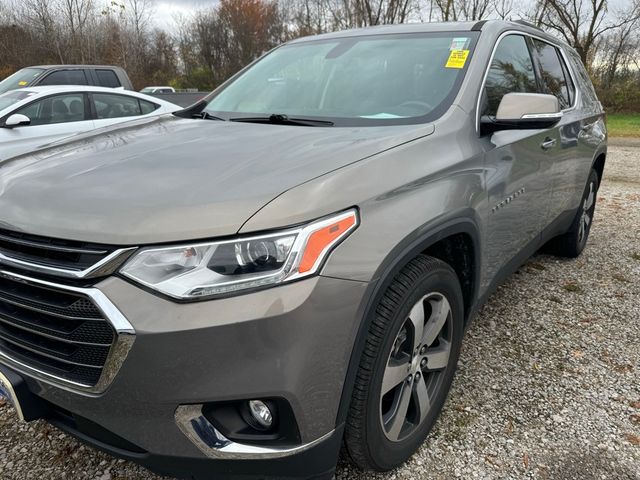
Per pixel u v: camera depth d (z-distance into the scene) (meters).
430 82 2.51
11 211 1.69
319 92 2.73
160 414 1.48
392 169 1.82
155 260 1.44
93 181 1.74
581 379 2.67
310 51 3.12
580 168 3.78
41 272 1.54
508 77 2.83
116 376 1.46
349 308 1.56
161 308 1.42
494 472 2.05
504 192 2.49
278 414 1.55
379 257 1.64
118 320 1.42
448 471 2.05
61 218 1.57
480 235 2.27
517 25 3.19
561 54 3.85
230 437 1.54
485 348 2.96
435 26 2.95
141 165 1.85
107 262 1.45
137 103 7.73
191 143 2.11
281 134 2.18
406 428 2.07
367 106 2.50
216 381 1.44
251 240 1.45
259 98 2.88
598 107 4.39
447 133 2.18
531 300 3.59
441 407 2.24
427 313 2.08
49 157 2.10
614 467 2.08
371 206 1.67
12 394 1.70
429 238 1.85
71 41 26.52
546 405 2.46
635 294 3.71
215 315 1.41
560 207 3.54
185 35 40.66
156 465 1.56
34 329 1.63
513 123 2.32
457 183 2.05
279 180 1.61
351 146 1.90
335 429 1.63
